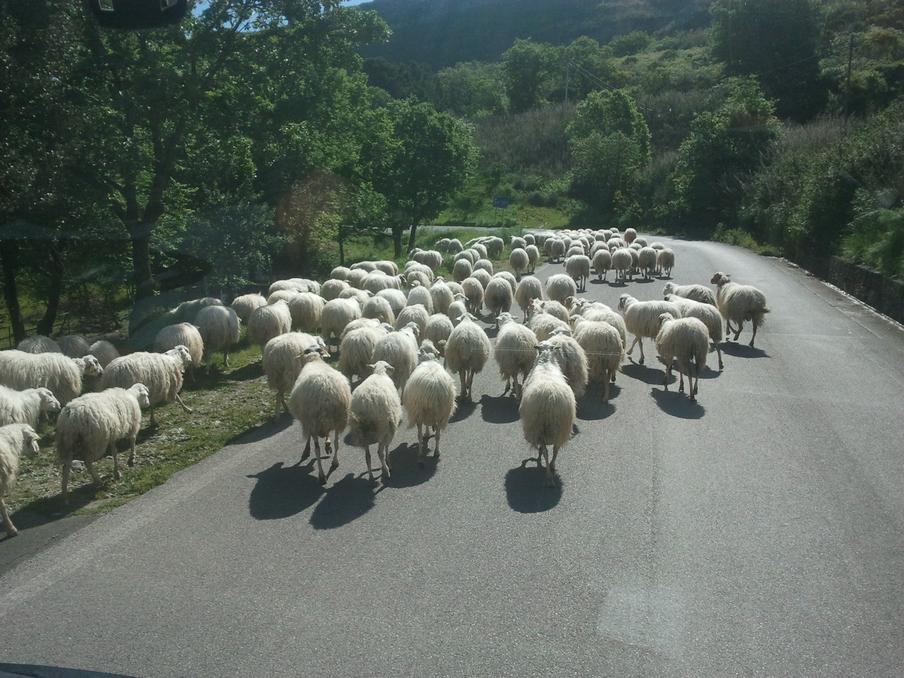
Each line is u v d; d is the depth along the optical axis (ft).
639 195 228.63
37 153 44.19
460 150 150.41
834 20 280.51
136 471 29.81
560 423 26.58
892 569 20.90
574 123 275.80
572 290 62.54
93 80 53.83
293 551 22.38
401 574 20.88
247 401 40.57
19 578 20.98
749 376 43.11
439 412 29.68
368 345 38.60
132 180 57.06
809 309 65.77
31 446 26.43
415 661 16.90
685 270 96.58
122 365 34.47
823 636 17.78
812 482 27.27
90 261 54.49
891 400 37.88
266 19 65.16
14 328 50.60
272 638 17.83
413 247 153.99
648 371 45.01
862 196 84.07
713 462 29.45
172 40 60.13
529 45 407.23
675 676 16.35
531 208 248.93
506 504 25.71
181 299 74.59
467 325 39.11
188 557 22.09
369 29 67.92
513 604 19.25
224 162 69.97
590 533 23.34
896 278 61.87
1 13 40.81
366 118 127.85
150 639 17.80
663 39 452.76
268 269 92.17
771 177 142.92
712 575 20.66
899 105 100.48
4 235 45.75
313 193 97.04
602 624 18.31
